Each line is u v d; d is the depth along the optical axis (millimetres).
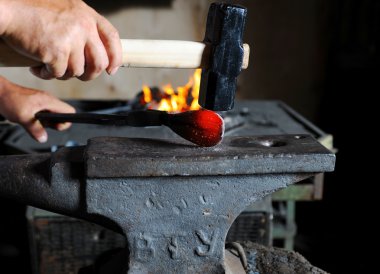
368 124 2396
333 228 2082
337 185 2332
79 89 2414
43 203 833
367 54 2361
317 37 2467
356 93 2414
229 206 839
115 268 915
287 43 2467
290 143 866
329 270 1826
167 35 2387
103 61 778
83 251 1342
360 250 1937
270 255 1051
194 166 803
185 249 853
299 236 2035
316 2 2414
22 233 1864
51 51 742
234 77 838
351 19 2410
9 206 1896
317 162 821
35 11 736
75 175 820
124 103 1726
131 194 821
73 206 832
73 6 770
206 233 849
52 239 1323
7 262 1785
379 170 2371
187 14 2365
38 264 1338
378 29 2355
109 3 2287
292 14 2424
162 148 833
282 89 2543
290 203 1414
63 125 1119
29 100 1086
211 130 814
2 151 1409
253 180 832
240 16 814
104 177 800
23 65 816
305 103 2570
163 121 848
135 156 797
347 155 2438
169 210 833
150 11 2336
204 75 856
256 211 1313
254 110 1777
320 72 2525
